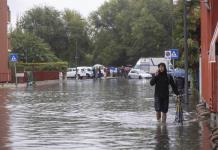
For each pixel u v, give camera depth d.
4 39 100.94
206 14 34.34
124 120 31.19
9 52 108.69
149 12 156.12
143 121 30.48
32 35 150.75
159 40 152.75
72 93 62.69
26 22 174.38
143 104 44.09
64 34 177.00
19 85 89.44
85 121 30.73
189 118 31.69
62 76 131.38
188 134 24.41
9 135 24.45
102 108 40.22
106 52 172.00
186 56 43.31
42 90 71.56
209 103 32.28
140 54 157.25
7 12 104.06
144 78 133.38
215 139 21.05
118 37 172.75
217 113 29.92
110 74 155.38
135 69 135.62
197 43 58.44
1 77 97.44
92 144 21.42
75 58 170.12
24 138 23.41
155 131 25.66
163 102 29.59
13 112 37.09
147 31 153.12
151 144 21.34
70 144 21.47
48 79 119.12
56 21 176.25
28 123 29.78
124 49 168.62
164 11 155.50
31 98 53.44
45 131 25.94
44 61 149.12
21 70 114.50
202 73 41.69
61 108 40.47
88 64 180.12
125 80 122.12
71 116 33.94
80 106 42.34
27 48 146.88
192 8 58.44
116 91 66.69
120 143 21.67
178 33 61.19
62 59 177.12
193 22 57.91
